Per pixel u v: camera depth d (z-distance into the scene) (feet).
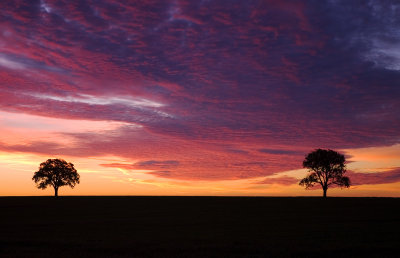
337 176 296.51
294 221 138.92
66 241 89.86
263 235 99.76
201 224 133.69
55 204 245.24
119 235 102.89
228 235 100.68
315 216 158.20
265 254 72.13
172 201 266.16
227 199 280.10
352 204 221.25
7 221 155.33
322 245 80.59
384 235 96.68
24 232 112.47
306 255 71.51
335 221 136.87
